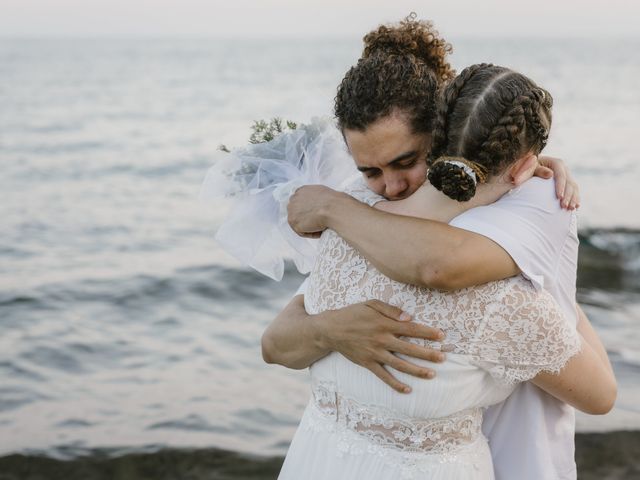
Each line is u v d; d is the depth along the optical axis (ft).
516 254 5.14
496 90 5.11
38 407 17.49
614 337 22.66
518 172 5.36
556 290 5.51
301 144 6.63
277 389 18.60
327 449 5.75
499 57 349.20
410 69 5.48
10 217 41.42
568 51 433.48
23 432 16.01
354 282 5.52
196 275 29.89
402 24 6.16
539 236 5.32
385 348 5.32
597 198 48.88
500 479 5.95
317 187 5.93
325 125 6.64
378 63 5.49
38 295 27.32
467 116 5.11
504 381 5.34
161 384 19.03
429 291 5.27
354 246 5.47
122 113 106.93
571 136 87.81
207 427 16.33
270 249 6.89
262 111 113.60
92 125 90.94
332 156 6.66
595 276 30.81
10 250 34.47
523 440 5.86
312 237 6.00
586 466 13.47
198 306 26.35
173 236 37.76
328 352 5.70
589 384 5.53
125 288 28.30
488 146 5.07
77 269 31.14
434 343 5.26
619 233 36.37
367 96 5.43
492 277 5.13
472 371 5.29
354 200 5.69
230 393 18.33
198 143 77.87
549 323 5.25
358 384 5.54
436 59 6.08
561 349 5.33
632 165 65.62
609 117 108.88
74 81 164.04
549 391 5.58
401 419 5.42
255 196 6.72
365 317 5.34
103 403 17.72
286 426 16.48
